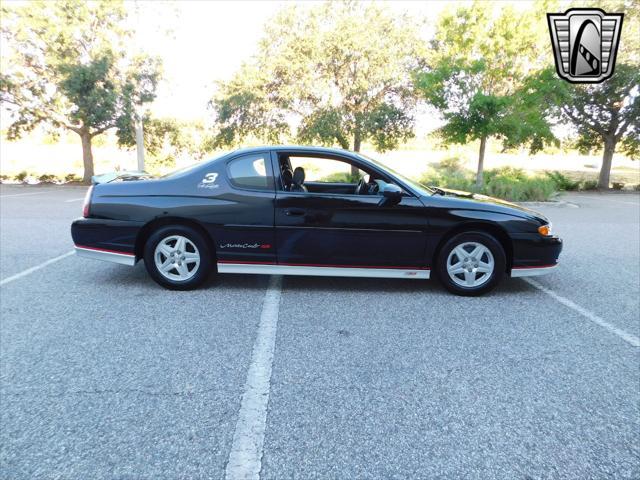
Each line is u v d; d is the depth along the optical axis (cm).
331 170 471
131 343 328
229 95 1817
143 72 1852
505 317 393
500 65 1434
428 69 1656
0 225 834
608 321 388
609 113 1973
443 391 270
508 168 2348
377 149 1870
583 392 271
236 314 389
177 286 449
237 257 444
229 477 197
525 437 227
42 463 204
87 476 196
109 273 512
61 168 2428
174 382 275
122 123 1766
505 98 1331
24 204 1182
